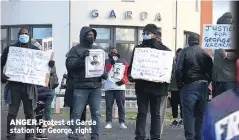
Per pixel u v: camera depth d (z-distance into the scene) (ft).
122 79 38.04
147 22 69.51
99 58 26.23
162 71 25.54
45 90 30.07
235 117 11.69
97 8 67.41
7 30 70.38
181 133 35.17
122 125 38.47
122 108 38.45
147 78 25.35
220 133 11.66
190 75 26.66
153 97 25.72
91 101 26.58
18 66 27.14
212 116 11.99
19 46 27.48
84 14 67.21
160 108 25.96
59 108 51.96
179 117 44.16
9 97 27.58
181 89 27.30
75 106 26.30
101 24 67.56
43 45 30.71
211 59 26.94
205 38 28.43
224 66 26.73
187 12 75.46
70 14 66.90
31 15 68.49
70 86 27.81
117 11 68.08
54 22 67.51
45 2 67.87
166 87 25.93
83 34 26.48
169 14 71.82
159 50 25.67
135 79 25.54
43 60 27.43
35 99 27.94
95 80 26.30
